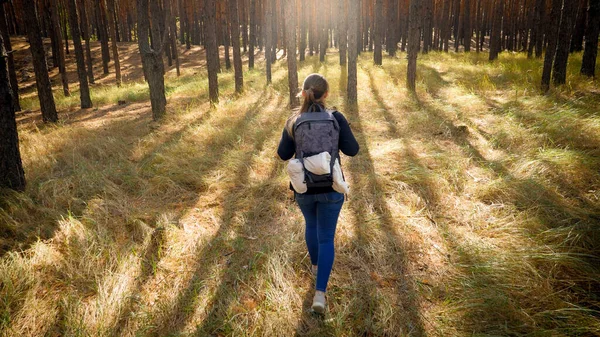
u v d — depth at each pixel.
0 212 3.85
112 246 3.38
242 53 35.09
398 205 4.15
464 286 2.85
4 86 4.26
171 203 4.46
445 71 15.28
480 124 7.06
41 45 10.90
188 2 35.69
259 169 5.42
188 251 3.40
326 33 32.97
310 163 2.44
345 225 3.75
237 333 2.46
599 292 2.75
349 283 2.96
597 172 4.52
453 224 3.79
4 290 2.76
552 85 9.80
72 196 4.41
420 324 2.53
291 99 9.60
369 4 31.78
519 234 3.47
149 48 9.27
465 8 26.58
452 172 4.80
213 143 6.72
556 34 8.71
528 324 2.43
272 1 26.25
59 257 3.21
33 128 10.50
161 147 6.44
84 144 6.78
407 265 3.16
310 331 2.51
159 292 2.87
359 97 10.25
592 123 6.04
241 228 3.82
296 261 3.25
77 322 2.48
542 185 4.26
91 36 39.91
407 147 5.91
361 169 5.15
